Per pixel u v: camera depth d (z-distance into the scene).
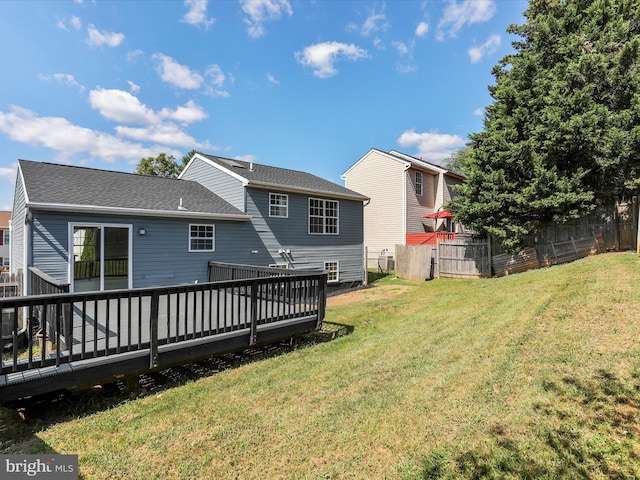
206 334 4.58
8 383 3.09
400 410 2.93
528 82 11.26
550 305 4.97
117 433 2.95
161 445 2.71
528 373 3.22
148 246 8.94
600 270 6.44
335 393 3.43
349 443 2.56
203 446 2.67
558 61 11.34
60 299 3.38
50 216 7.45
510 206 10.55
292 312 6.26
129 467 2.43
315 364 4.51
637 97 8.98
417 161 19.94
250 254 11.16
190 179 13.51
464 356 3.90
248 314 6.29
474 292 8.59
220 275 9.46
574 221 10.57
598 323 4.00
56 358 3.40
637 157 8.97
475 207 10.78
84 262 10.84
